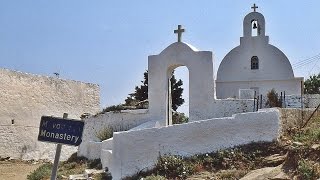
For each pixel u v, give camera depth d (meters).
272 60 31.62
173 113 28.80
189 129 18.16
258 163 16.73
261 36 32.06
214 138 18.08
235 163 16.97
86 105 37.91
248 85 31.94
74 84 36.81
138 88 40.38
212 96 23.27
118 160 18.16
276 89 31.41
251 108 22.59
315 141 16.39
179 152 18.00
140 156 17.98
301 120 19.75
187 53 23.80
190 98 23.64
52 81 34.66
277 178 14.37
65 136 7.84
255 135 18.05
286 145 17.27
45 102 33.75
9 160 29.59
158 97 24.16
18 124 31.28
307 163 14.40
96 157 22.70
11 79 31.09
